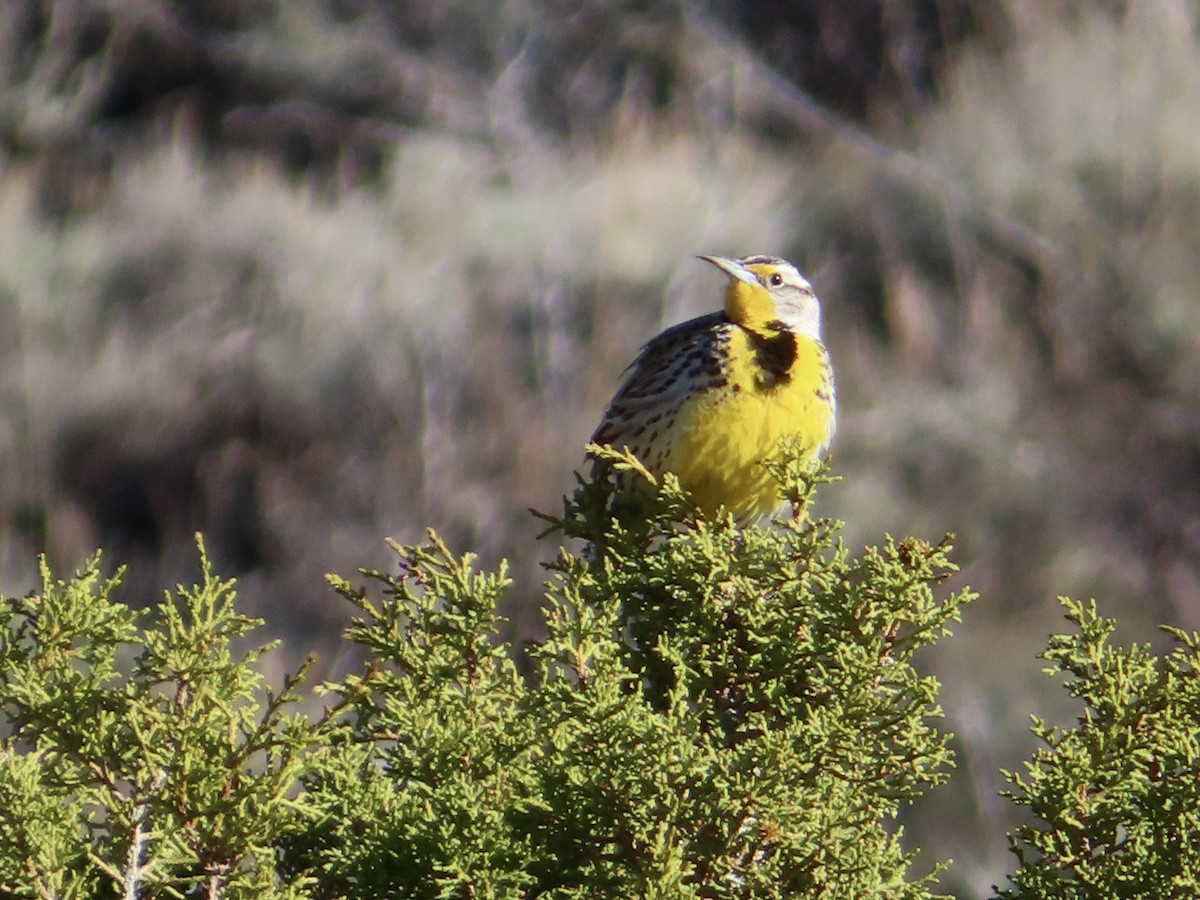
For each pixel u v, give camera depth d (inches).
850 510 611.2
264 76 816.9
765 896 127.6
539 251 704.4
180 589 133.9
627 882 127.4
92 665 134.0
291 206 743.1
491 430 692.7
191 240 735.1
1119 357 678.5
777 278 222.5
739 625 149.9
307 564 684.7
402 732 136.8
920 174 713.6
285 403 711.1
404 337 704.4
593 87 808.9
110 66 824.9
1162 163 687.7
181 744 125.5
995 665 562.9
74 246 745.6
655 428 212.2
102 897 131.2
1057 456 655.8
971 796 529.0
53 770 132.5
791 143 768.3
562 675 133.6
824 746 132.4
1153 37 714.8
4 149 800.3
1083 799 137.9
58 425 714.2
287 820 127.2
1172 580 643.5
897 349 676.7
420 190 737.6
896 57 768.9
